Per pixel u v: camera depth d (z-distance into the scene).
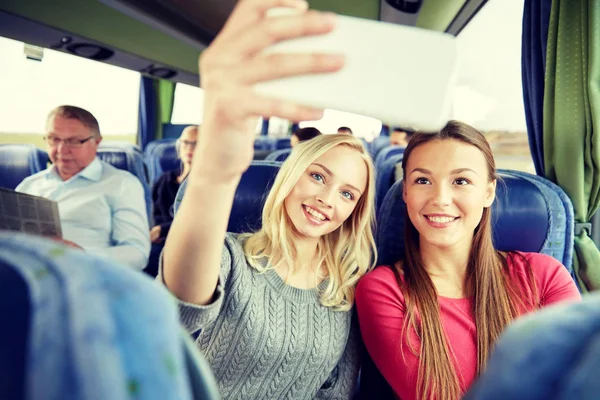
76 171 2.41
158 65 3.45
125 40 2.92
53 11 2.35
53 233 0.85
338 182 1.04
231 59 0.35
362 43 0.32
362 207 1.13
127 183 2.48
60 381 0.18
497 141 2.28
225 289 0.99
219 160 0.53
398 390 1.03
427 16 3.02
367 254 1.18
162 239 2.71
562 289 1.12
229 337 0.98
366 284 1.11
